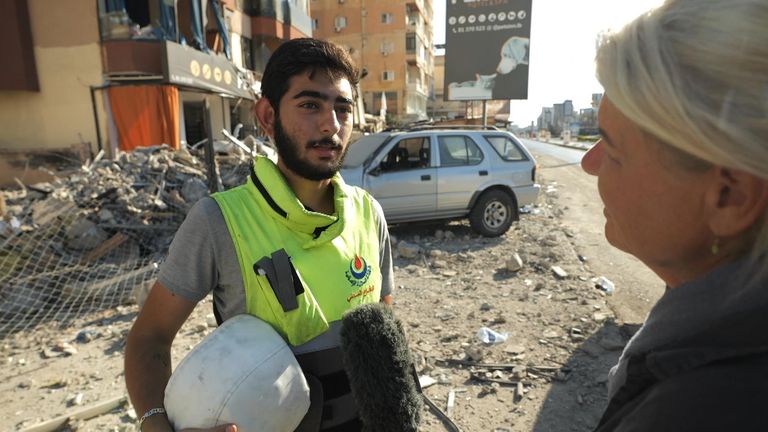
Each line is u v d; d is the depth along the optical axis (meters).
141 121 13.12
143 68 12.84
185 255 1.19
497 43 17.52
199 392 0.96
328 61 1.21
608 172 0.62
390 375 1.04
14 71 12.67
